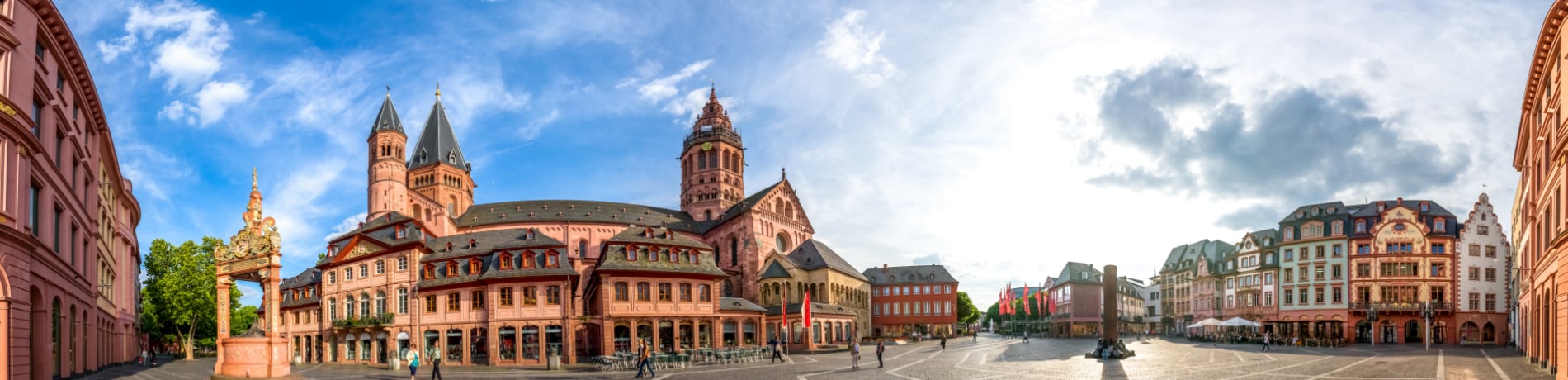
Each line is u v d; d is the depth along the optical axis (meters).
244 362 45.91
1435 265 97.94
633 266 70.69
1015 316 199.50
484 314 70.56
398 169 124.31
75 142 43.19
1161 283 152.00
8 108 30.17
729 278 122.75
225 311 48.06
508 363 68.75
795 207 136.50
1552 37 38.22
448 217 124.00
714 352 65.56
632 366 59.31
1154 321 166.38
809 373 51.62
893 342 107.81
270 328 46.84
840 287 119.12
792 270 111.44
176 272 92.00
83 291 46.66
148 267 91.62
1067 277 160.75
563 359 67.88
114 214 61.81
